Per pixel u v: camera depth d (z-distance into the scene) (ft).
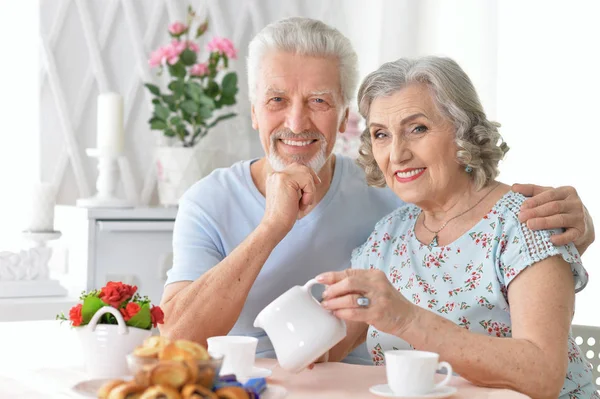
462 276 5.20
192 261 5.79
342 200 6.13
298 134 5.68
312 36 5.65
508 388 4.35
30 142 9.57
